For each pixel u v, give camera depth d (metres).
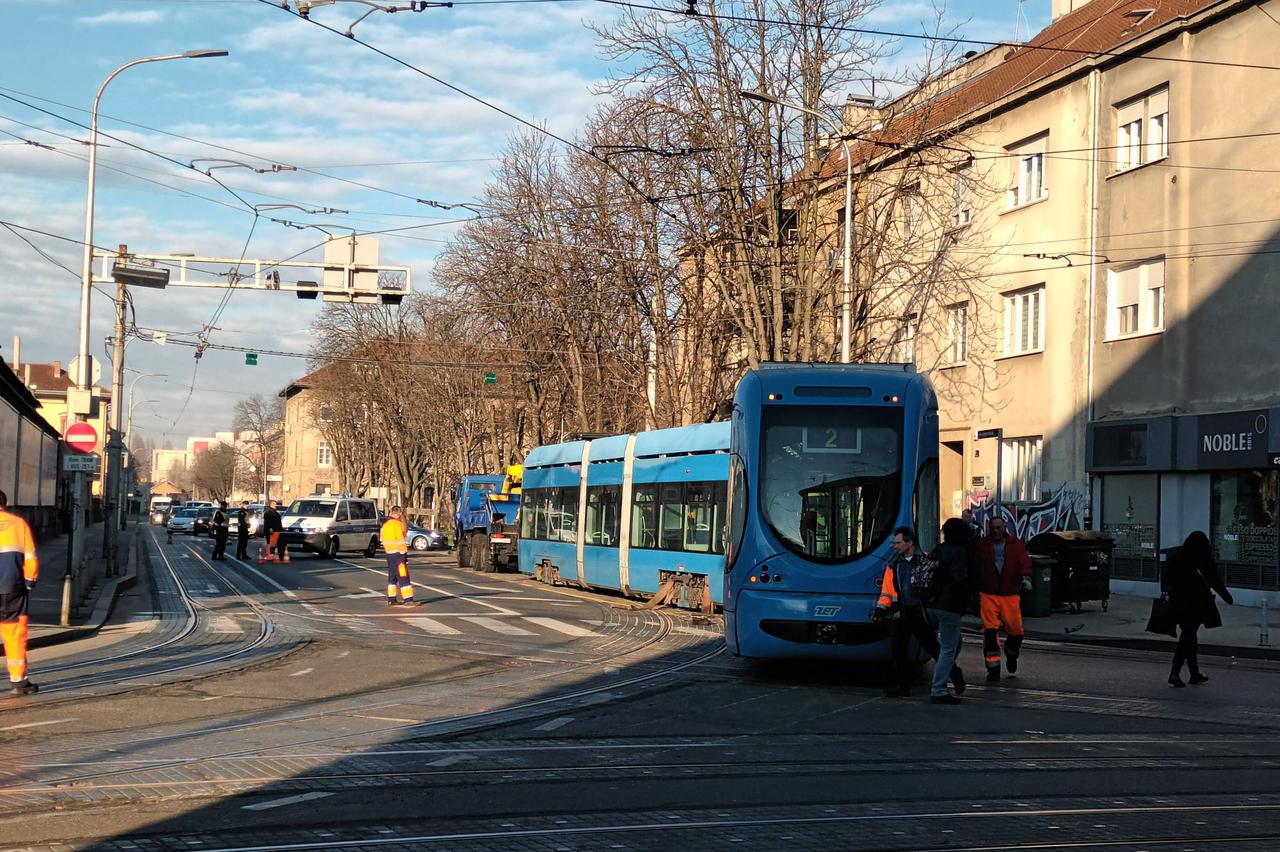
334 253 28.80
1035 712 12.80
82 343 26.34
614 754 10.20
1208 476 26.77
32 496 46.31
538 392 51.25
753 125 31.78
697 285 37.28
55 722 11.40
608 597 29.55
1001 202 33.97
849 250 28.64
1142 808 8.38
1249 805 8.52
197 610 24.31
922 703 13.41
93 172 27.02
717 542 23.53
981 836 7.57
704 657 17.55
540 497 35.25
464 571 41.88
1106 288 30.16
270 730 11.05
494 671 15.62
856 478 14.98
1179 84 27.89
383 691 13.73
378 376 73.88
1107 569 25.20
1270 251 25.50
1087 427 30.22
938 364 36.41
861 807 8.33
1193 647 15.03
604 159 33.94
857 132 31.97
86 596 25.44
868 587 14.62
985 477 34.38
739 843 7.30
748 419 15.36
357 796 8.40
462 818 7.82
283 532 43.59
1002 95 33.41
